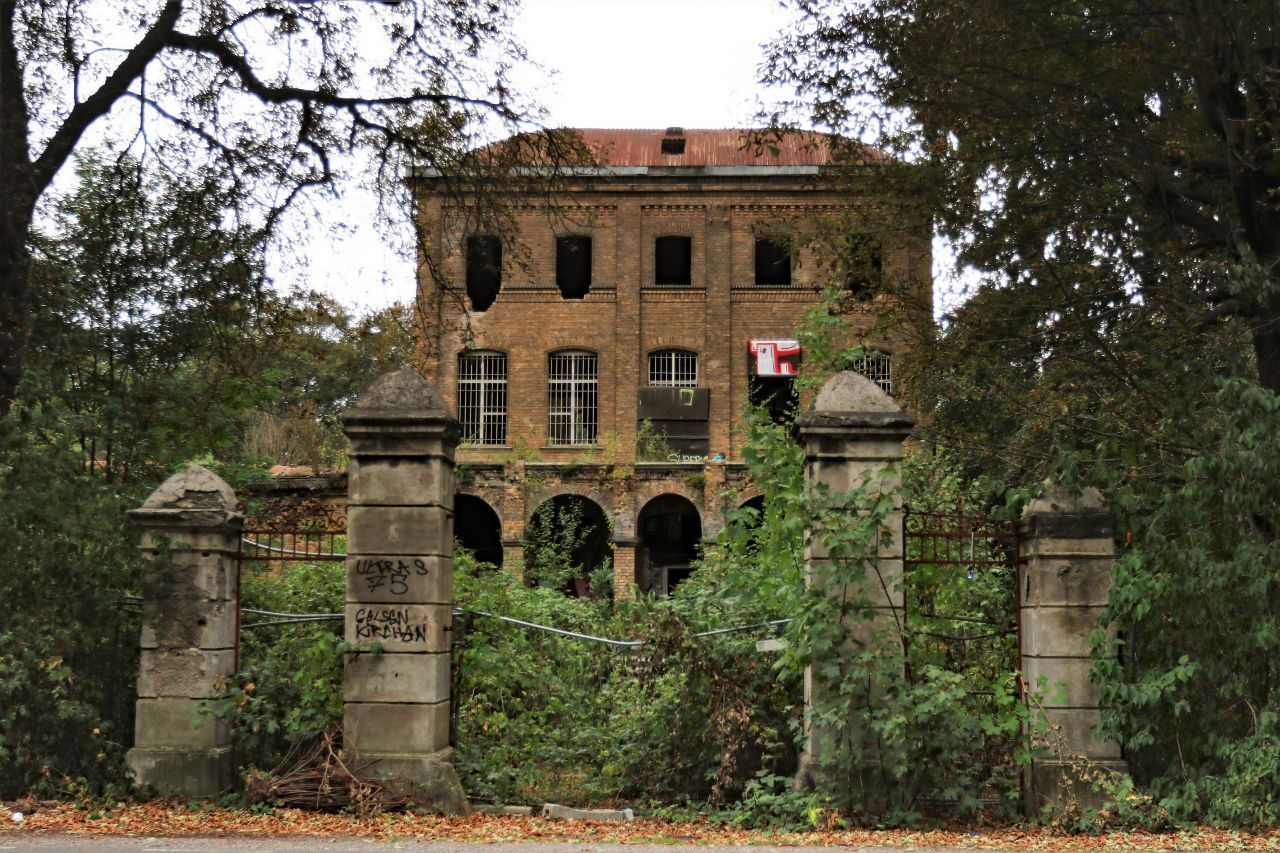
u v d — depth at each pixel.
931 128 15.31
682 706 10.09
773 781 9.39
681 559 38.47
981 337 15.84
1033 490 9.48
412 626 9.47
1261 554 8.84
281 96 16.77
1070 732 9.16
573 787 10.63
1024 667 9.42
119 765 9.63
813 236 17.45
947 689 9.05
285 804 9.22
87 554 9.83
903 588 9.26
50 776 9.57
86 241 15.27
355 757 9.34
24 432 10.29
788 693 10.07
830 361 11.90
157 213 16.08
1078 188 14.80
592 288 38.25
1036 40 13.78
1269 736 8.70
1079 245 15.29
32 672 9.57
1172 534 9.34
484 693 10.81
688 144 40.34
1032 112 14.16
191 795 9.40
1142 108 14.66
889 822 8.99
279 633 10.85
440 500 9.60
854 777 9.16
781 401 38.19
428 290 37.09
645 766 10.44
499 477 36.50
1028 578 9.42
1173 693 9.05
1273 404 9.10
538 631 11.73
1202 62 13.08
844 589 9.16
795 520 9.37
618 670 11.35
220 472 15.28
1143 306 13.98
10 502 9.77
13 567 9.64
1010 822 9.14
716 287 38.03
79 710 9.45
